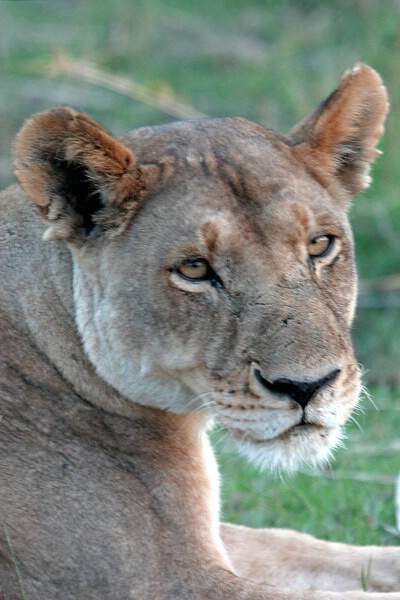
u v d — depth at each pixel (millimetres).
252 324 6105
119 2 19422
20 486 6387
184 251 6203
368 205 13969
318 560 7574
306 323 6051
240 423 6184
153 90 13062
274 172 6414
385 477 9234
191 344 6258
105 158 6223
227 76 18016
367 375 11828
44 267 6660
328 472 9398
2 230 6801
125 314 6359
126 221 6344
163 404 6551
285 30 18766
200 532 6473
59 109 6188
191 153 6465
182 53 18641
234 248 6156
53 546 6301
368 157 7023
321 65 17484
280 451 6168
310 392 6023
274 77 17703
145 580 6273
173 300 6250
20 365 6625
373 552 7590
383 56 16109
